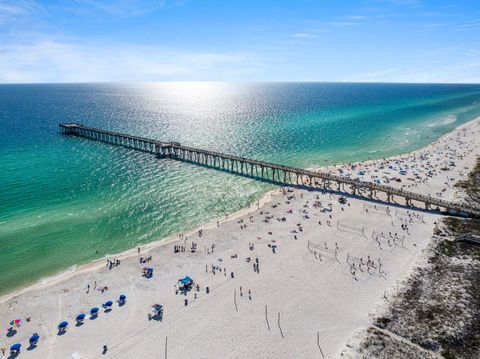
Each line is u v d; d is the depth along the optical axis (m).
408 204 72.25
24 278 49.62
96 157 110.50
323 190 82.00
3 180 87.12
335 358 34.53
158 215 70.56
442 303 42.12
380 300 43.22
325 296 44.16
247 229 63.31
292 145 129.00
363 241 57.84
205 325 39.41
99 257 55.44
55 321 40.47
